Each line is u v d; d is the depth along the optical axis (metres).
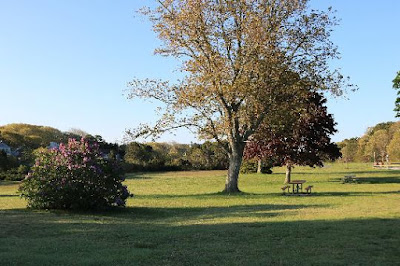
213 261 7.62
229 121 25.56
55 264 7.26
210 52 24.28
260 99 24.92
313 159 37.75
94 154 16.94
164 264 7.44
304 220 13.12
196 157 70.31
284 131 31.47
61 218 14.12
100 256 7.98
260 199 22.50
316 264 7.34
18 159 56.22
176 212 17.02
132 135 26.11
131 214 16.03
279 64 24.39
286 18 25.16
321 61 25.38
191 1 24.25
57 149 17.03
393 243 9.10
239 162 27.27
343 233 10.34
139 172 63.78
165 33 25.11
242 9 24.38
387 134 98.38
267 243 9.31
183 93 24.80
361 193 25.44
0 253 8.07
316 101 37.59
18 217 14.16
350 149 103.00
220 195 25.56
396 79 33.28
